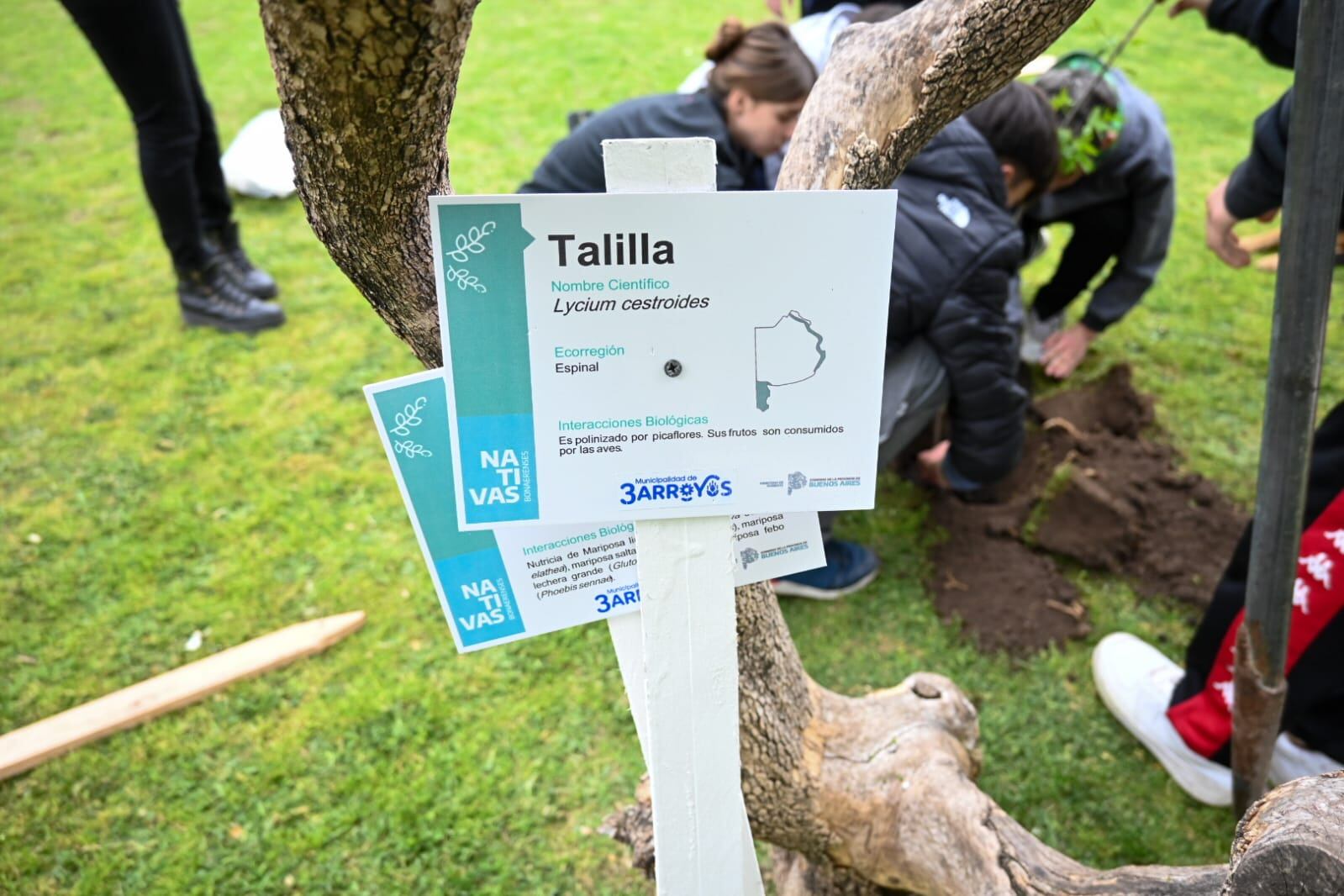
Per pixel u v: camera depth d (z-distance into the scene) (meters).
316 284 3.55
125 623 2.25
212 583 2.35
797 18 6.01
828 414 0.75
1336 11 1.07
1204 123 4.67
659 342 0.72
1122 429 2.79
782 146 2.33
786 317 0.72
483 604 0.87
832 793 1.22
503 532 0.84
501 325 0.71
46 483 2.64
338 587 2.35
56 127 4.68
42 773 1.93
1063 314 3.16
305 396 2.99
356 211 0.73
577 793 1.89
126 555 2.42
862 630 2.26
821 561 0.89
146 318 3.33
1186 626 2.23
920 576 2.40
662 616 0.81
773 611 1.10
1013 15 0.84
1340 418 1.56
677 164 0.69
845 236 0.70
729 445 0.76
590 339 0.72
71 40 5.74
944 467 2.35
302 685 2.11
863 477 0.78
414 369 3.11
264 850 1.80
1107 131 2.29
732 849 0.88
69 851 1.81
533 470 0.75
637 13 6.19
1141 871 1.04
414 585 2.36
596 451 0.75
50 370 3.07
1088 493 2.39
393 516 2.56
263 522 2.54
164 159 2.93
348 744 1.98
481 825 1.84
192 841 1.82
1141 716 1.94
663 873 0.89
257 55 5.45
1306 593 1.59
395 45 0.58
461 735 2.00
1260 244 3.67
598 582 0.87
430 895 1.74
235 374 3.08
